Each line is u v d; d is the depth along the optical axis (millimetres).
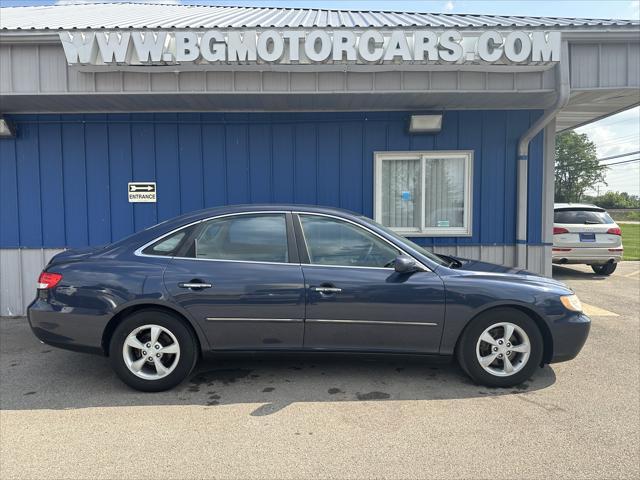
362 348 4000
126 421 3498
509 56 5449
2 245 6906
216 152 6969
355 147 7027
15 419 3545
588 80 5910
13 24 6586
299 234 4109
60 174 6875
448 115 6996
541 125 6383
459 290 3943
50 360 4875
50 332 4000
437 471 2834
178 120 6902
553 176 7027
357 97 6152
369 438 3227
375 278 3955
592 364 4695
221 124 6938
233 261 4027
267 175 7012
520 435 3260
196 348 4055
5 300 6949
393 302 3930
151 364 4031
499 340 4039
